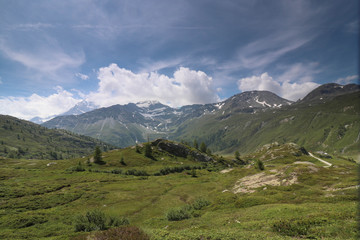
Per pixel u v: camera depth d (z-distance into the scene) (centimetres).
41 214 3900
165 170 11681
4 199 4994
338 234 1421
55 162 13800
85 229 2812
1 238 2659
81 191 6309
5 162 14850
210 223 2506
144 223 3250
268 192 3853
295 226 1680
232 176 8844
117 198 5706
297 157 16688
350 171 4494
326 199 2717
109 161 13300
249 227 2006
